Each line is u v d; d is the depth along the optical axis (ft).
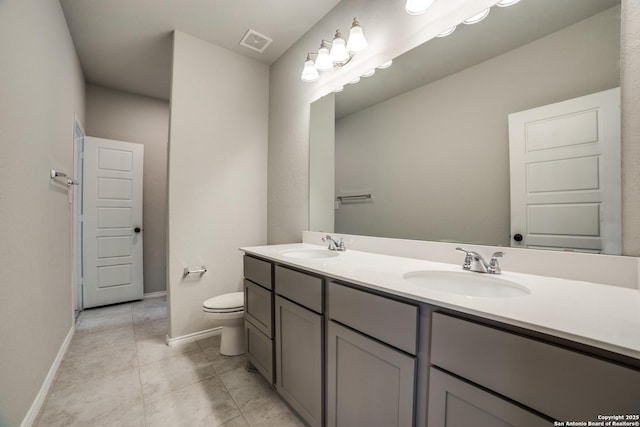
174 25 7.11
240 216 8.41
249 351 5.77
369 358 3.14
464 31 4.21
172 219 7.22
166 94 11.41
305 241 7.36
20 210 4.08
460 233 4.24
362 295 3.20
